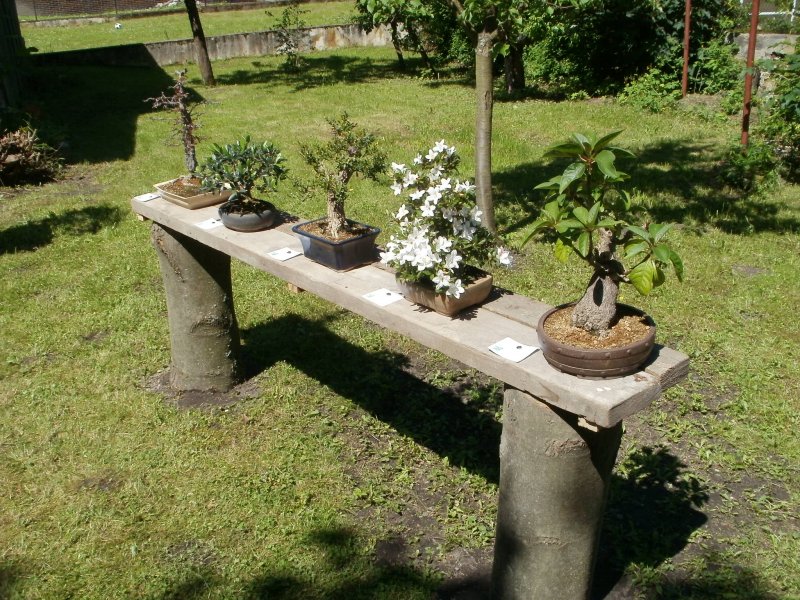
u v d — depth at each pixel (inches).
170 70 722.2
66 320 225.9
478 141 245.9
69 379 194.4
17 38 619.8
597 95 521.0
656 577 129.0
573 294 230.4
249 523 144.1
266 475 156.1
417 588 128.2
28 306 234.8
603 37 519.2
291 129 458.3
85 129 474.0
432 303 117.0
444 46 683.4
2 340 213.9
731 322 213.3
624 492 150.6
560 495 105.7
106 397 185.9
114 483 156.5
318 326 219.0
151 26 1034.7
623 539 138.6
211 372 185.3
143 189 350.0
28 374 197.6
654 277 93.5
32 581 132.3
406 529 141.7
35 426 175.0
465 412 178.2
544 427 101.6
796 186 325.4
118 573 134.0
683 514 144.6
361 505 148.2
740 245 264.2
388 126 457.1
